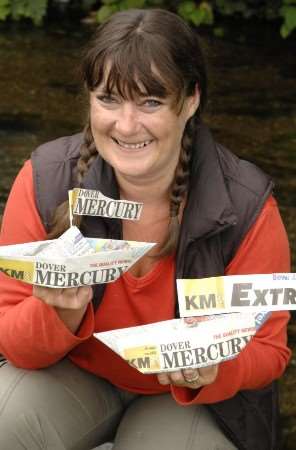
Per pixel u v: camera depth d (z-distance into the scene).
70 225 1.78
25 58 5.87
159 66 1.74
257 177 1.96
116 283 1.93
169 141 1.84
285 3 6.38
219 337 1.67
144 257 1.93
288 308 1.69
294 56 6.18
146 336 1.66
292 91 5.54
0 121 4.83
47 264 1.63
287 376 2.89
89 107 1.89
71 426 1.94
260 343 1.94
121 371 2.01
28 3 6.55
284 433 2.62
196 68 1.84
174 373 1.71
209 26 6.70
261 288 1.69
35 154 2.02
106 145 1.86
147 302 1.94
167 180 1.92
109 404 2.04
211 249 1.90
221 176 1.91
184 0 6.74
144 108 1.79
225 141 4.76
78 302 1.71
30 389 1.92
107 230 1.92
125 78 1.74
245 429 1.94
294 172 4.43
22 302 1.89
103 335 1.67
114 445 1.96
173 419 1.95
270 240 1.93
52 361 1.89
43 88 5.35
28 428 1.89
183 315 1.68
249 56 6.13
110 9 6.64
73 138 2.05
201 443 1.92
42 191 1.96
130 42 1.75
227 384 1.84
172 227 1.90
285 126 4.99
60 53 6.01
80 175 1.94
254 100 5.34
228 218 1.87
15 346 1.85
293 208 4.04
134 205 1.77
